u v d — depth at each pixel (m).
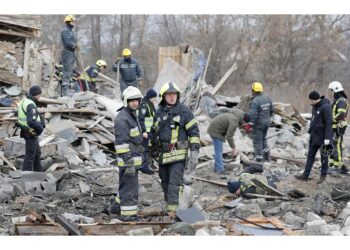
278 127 16.66
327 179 11.77
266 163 13.17
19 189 9.66
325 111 10.92
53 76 17.97
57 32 36.19
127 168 8.02
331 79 35.81
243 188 9.82
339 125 12.20
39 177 10.12
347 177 12.07
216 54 34.66
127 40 37.47
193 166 8.54
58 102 14.59
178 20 37.16
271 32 34.97
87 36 39.22
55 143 12.41
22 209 8.84
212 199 9.97
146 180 11.23
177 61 20.86
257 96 13.30
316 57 34.78
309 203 9.49
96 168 12.29
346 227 7.91
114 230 7.64
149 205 9.54
